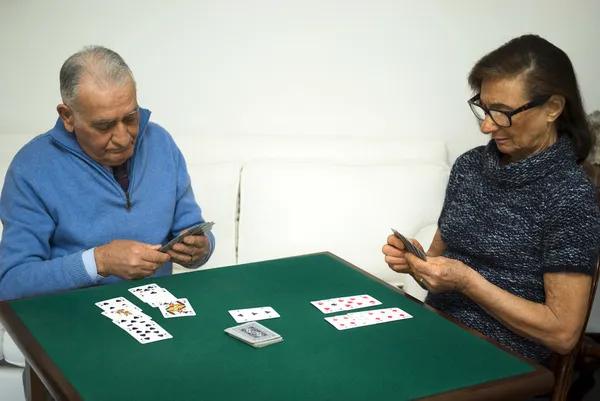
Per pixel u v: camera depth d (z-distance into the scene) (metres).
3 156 2.90
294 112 3.34
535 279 1.78
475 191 1.91
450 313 1.91
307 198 2.92
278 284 1.88
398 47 3.33
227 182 2.94
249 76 3.26
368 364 1.42
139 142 2.10
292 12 3.21
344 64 3.31
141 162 2.12
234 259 2.89
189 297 1.77
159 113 3.24
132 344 1.48
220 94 3.26
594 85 3.48
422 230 2.90
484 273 1.85
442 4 3.30
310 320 1.64
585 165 2.40
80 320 1.61
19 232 1.94
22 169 1.96
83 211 2.01
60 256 2.02
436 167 3.10
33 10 3.02
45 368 1.37
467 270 1.71
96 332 1.54
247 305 1.72
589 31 3.42
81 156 1.97
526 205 1.78
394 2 3.27
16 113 3.14
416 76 3.38
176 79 3.21
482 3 3.32
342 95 3.35
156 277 1.91
